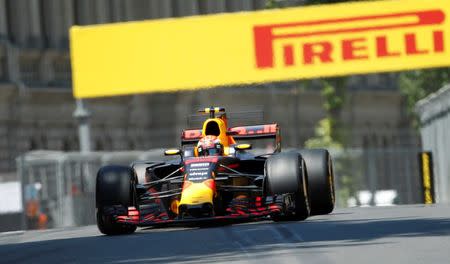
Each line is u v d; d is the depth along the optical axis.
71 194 103.50
